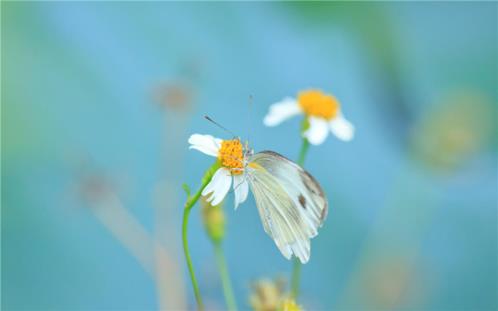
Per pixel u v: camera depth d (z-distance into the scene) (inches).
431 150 27.8
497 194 27.7
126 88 27.7
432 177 27.7
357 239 26.9
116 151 26.9
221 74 27.7
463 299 26.5
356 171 27.7
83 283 26.2
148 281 26.5
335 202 27.2
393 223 27.1
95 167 25.6
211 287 25.2
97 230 26.8
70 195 25.5
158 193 25.3
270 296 21.9
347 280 26.4
